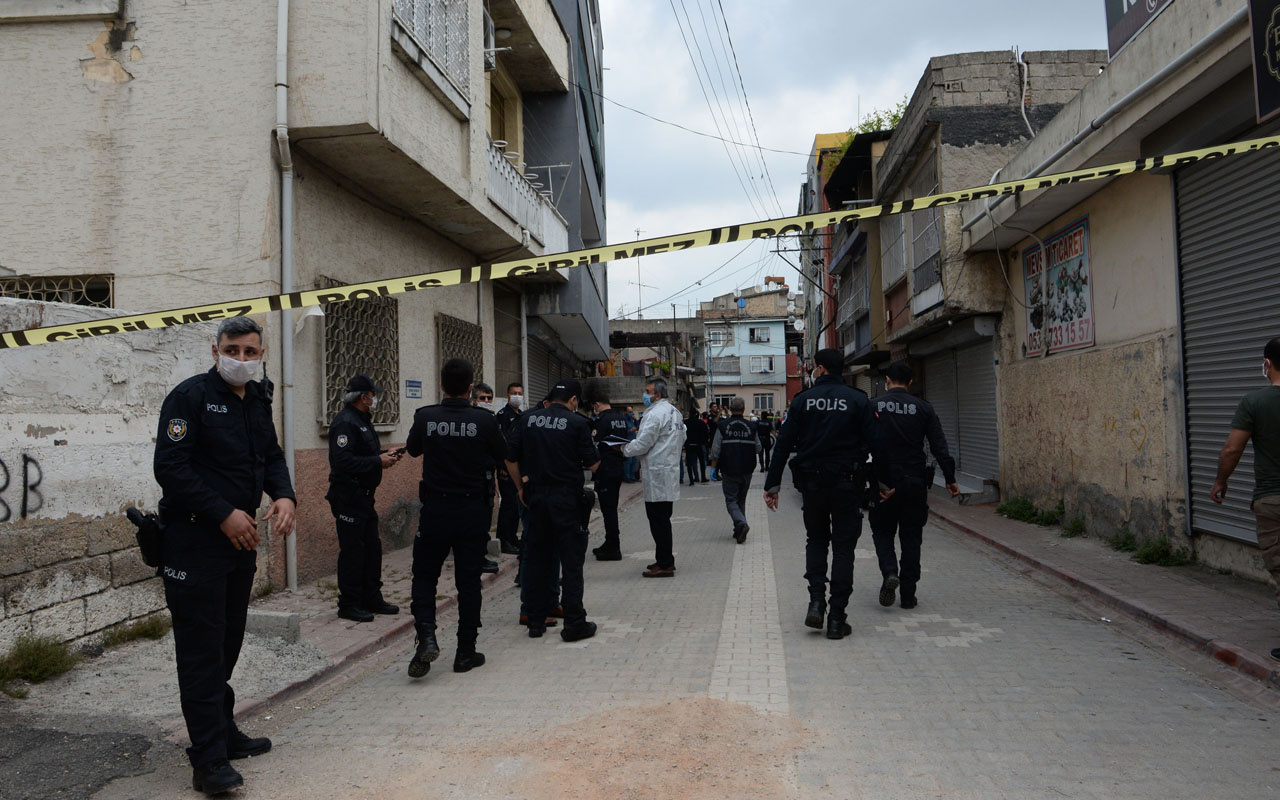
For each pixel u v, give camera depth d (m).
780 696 4.89
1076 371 10.86
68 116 7.94
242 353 3.96
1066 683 5.11
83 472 5.64
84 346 5.68
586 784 3.73
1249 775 3.74
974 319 14.23
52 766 4.03
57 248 7.94
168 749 4.30
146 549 3.82
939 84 14.52
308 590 8.07
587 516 6.71
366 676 5.73
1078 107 9.32
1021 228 12.20
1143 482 9.16
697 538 12.11
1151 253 8.98
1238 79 6.98
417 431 5.75
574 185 16.77
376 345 10.11
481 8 11.12
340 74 7.89
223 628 3.88
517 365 16.67
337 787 3.83
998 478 14.38
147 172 7.93
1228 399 7.72
